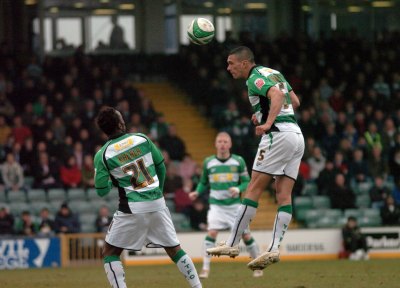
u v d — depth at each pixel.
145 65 83.31
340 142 70.44
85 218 61.69
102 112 26.78
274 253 28.20
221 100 75.25
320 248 60.22
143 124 69.44
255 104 28.45
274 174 28.34
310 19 89.06
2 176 62.06
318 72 80.25
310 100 76.56
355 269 46.28
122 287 26.52
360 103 76.62
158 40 85.94
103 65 76.00
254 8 87.75
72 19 83.94
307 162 67.81
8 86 70.19
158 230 26.66
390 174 70.06
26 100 70.06
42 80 70.75
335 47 82.25
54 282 40.38
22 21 82.50
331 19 89.50
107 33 84.88
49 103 69.44
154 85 81.56
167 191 63.47
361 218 65.81
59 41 83.69
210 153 73.19
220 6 87.25
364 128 73.12
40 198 62.03
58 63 73.94
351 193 66.38
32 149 63.78
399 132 72.19
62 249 56.50
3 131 68.56
